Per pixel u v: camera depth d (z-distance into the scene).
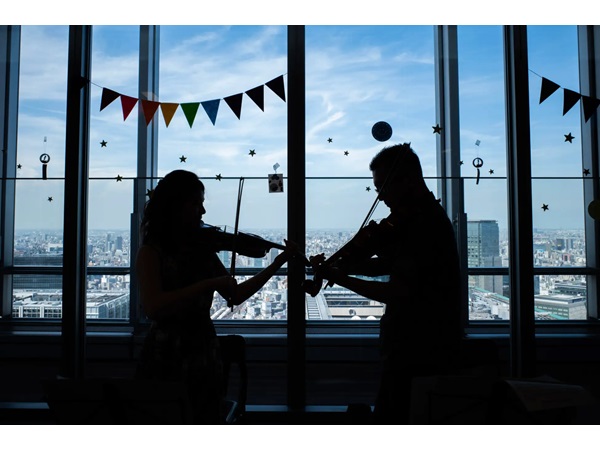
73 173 2.73
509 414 1.40
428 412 1.42
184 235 1.47
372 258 1.88
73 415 1.43
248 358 3.05
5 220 3.33
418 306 1.47
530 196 2.63
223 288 1.48
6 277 3.31
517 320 2.67
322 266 1.61
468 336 3.08
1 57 3.49
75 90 2.73
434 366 1.48
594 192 3.05
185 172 1.49
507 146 2.71
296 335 2.61
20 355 3.24
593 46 3.15
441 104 3.22
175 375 1.42
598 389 2.83
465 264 3.14
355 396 2.81
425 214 1.48
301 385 2.60
